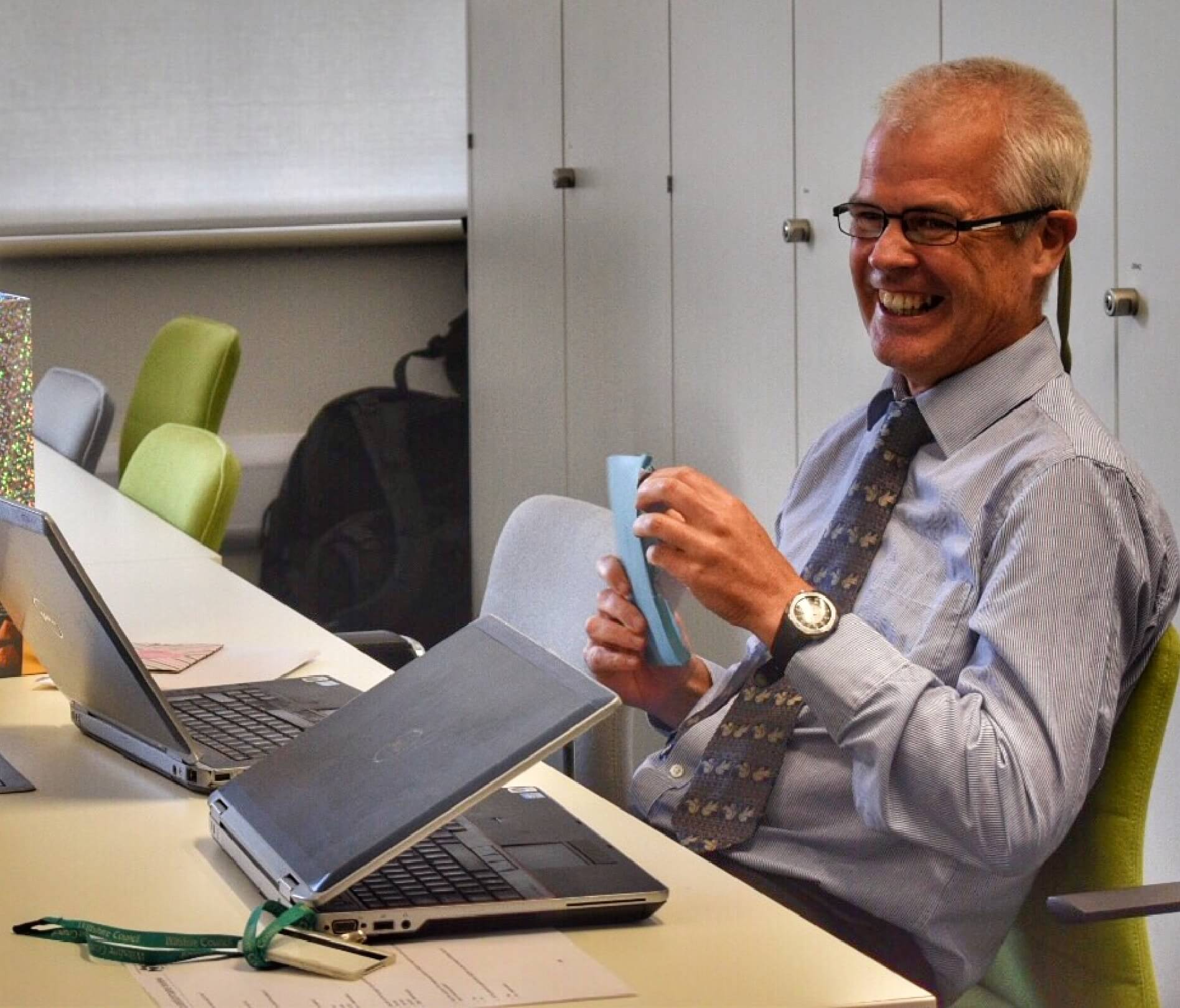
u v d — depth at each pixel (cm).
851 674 161
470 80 493
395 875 131
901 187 181
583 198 434
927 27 297
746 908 134
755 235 358
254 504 542
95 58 513
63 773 169
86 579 155
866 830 174
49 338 527
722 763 184
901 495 186
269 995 115
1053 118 181
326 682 199
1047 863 174
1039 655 161
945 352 181
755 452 364
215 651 217
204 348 404
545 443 464
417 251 555
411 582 538
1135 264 255
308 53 529
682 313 391
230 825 144
